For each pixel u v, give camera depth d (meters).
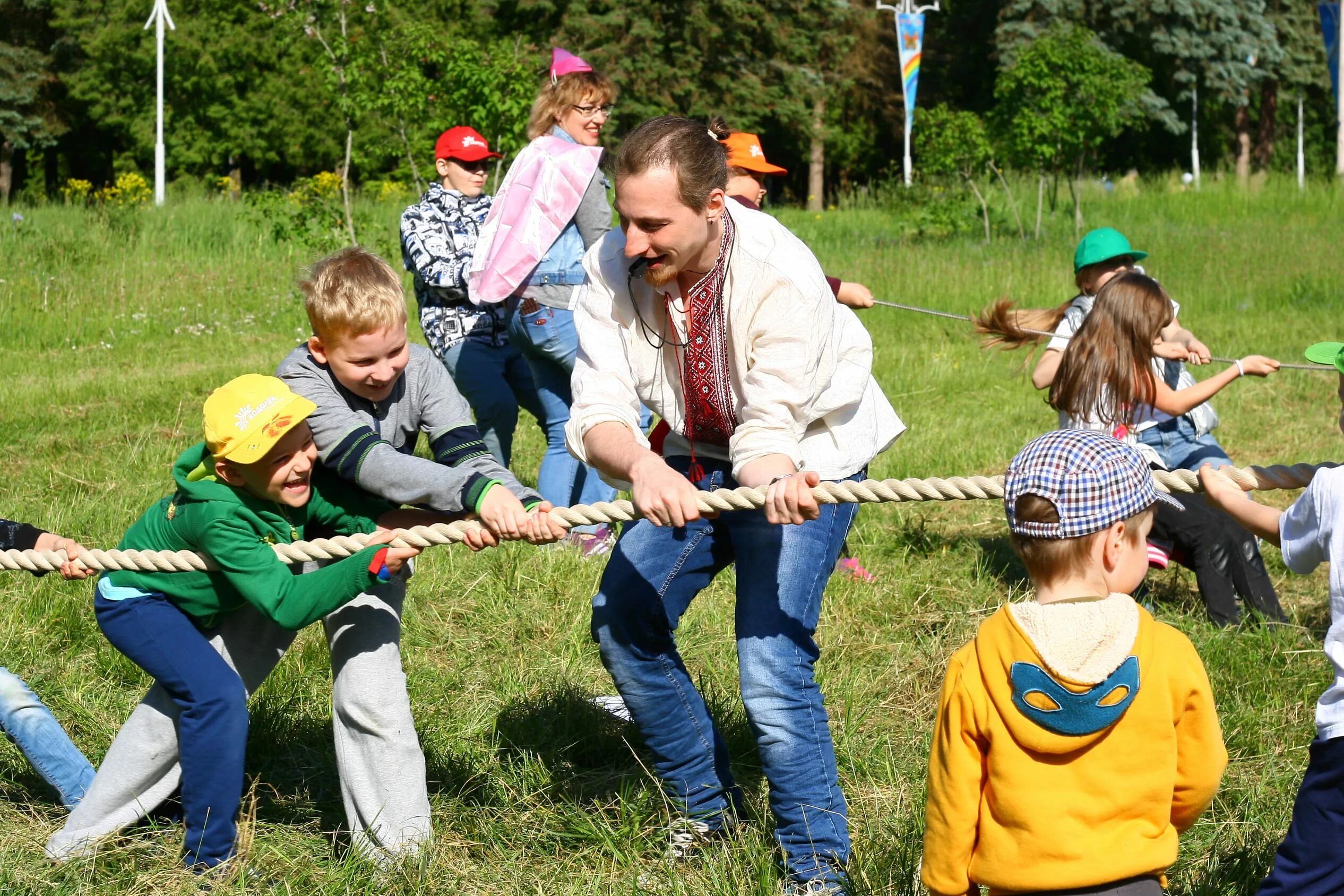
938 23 44.94
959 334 12.50
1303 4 45.88
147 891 3.28
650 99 36.69
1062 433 2.56
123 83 36.72
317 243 14.10
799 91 39.69
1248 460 7.94
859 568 5.69
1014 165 21.00
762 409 3.01
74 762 3.64
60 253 14.84
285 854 3.47
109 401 9.38
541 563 5.67
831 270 15.74
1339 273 15.32
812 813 3.16
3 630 4.87
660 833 3.54
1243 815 3.60
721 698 4.37
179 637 3.33
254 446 3.08
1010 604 2.53
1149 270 15.85
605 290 3.21
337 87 13.73
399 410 3.45
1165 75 42.75
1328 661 4.72
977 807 2.51
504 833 3.59
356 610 3.34
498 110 12.49
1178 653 2.46
